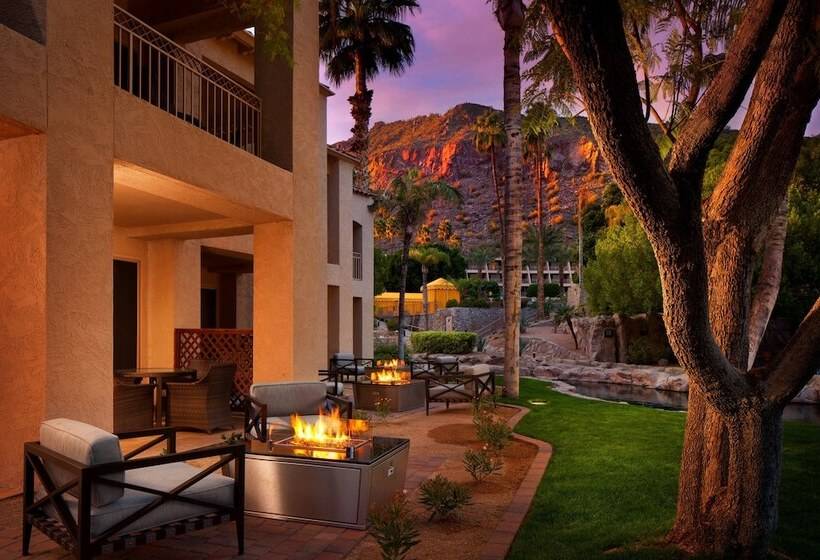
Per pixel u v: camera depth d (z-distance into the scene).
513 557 3.76
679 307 3.10
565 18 2.11
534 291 58.78
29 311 5.23
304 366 9.24
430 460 6.68
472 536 4.22
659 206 2.81
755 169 3.58
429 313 46.31
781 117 3.44
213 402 8.32
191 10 10.50
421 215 25.75
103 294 5.75
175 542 4.05
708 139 2.84
